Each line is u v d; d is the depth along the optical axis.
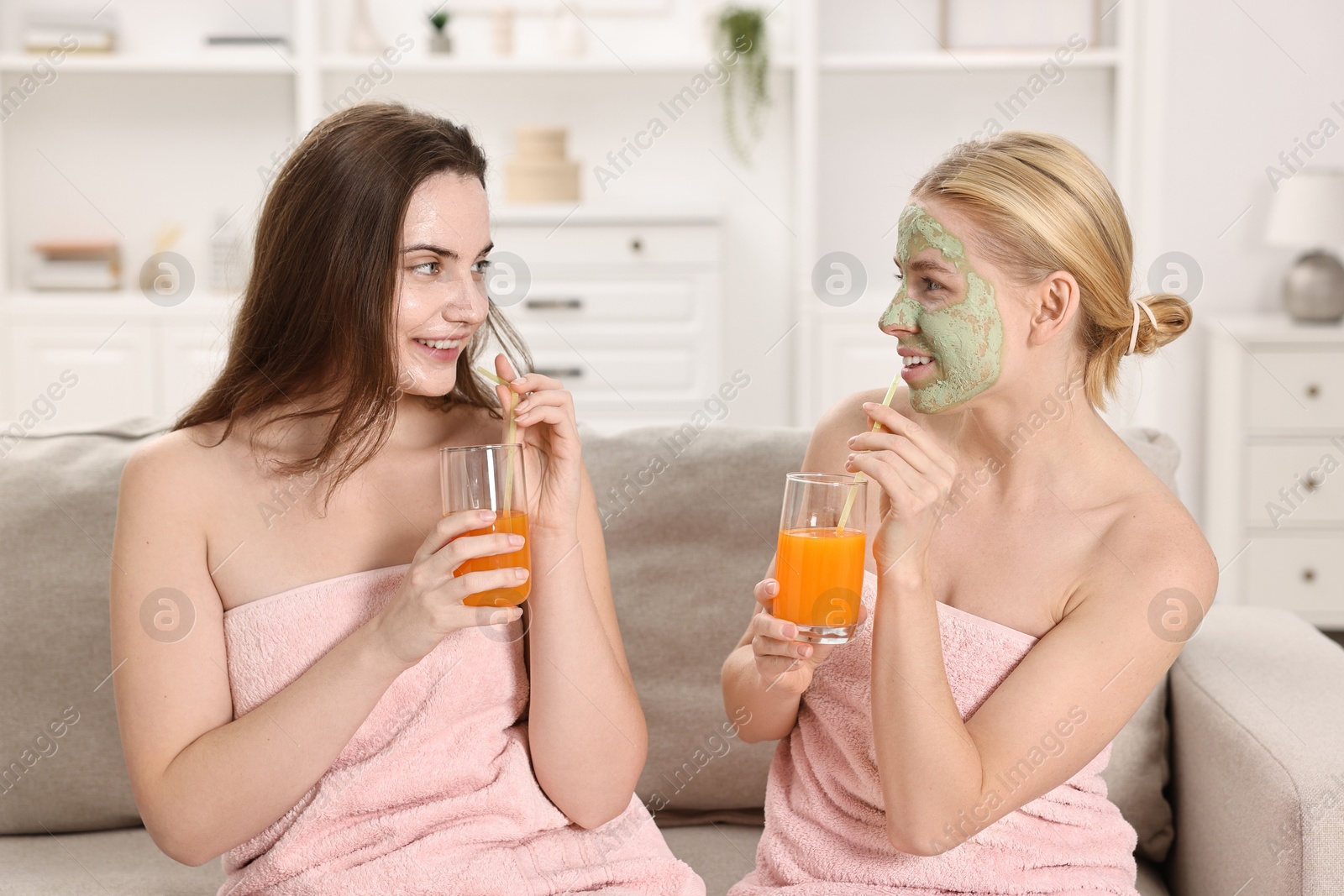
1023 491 1.18
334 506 1.18
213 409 1.19
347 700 1.05
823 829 1.18
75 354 3.66
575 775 1.16
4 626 1.45
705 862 1.41
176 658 1.11
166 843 1.08
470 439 1.27
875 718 1.08
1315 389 3.16
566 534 1.15
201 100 3.87
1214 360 3.37
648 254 3.71
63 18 3.83
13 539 1.48
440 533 1.03
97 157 3.88
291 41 3.88
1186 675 1.46
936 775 1.04
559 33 3.85
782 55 3.82
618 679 1.18
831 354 3.82
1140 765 1.44
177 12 3.85
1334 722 1.28
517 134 3.75
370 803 1.13
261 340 1.19
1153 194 3.47
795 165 3.91
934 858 1.12
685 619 1.52
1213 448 3.39
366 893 1.10
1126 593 1.10
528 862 1.15
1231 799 1.28
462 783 1.15
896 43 3.87
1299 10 3.34
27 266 3.89
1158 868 1.49
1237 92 3.39
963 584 1.18
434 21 3.80
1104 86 3.81
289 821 1.12
